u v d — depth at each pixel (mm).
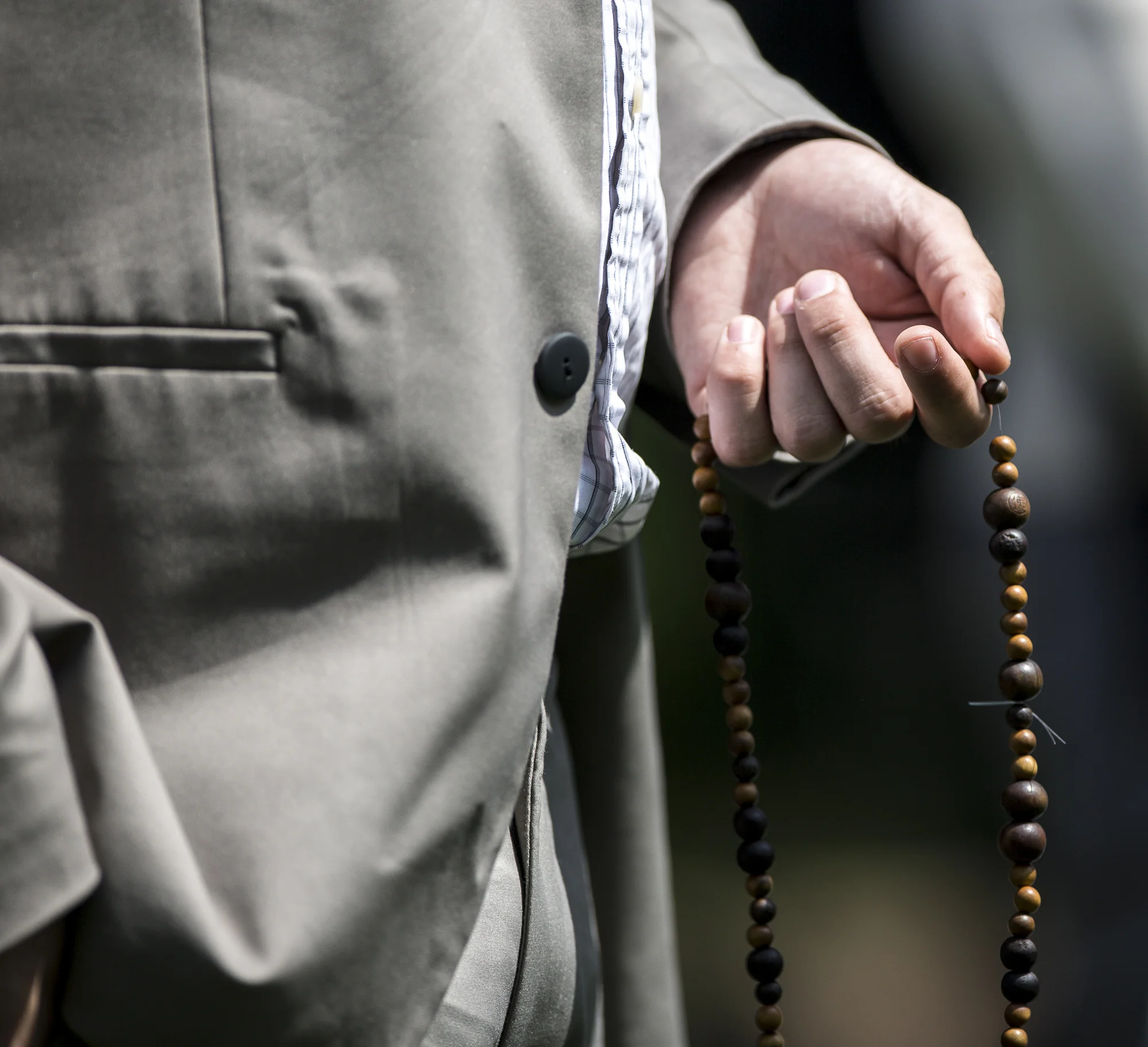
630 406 4012
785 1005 7609
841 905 8398
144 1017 3752
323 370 3787
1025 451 6055
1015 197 5723
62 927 3750
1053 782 6383
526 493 3820
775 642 10289
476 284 3805
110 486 3783
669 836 9422
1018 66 5453
